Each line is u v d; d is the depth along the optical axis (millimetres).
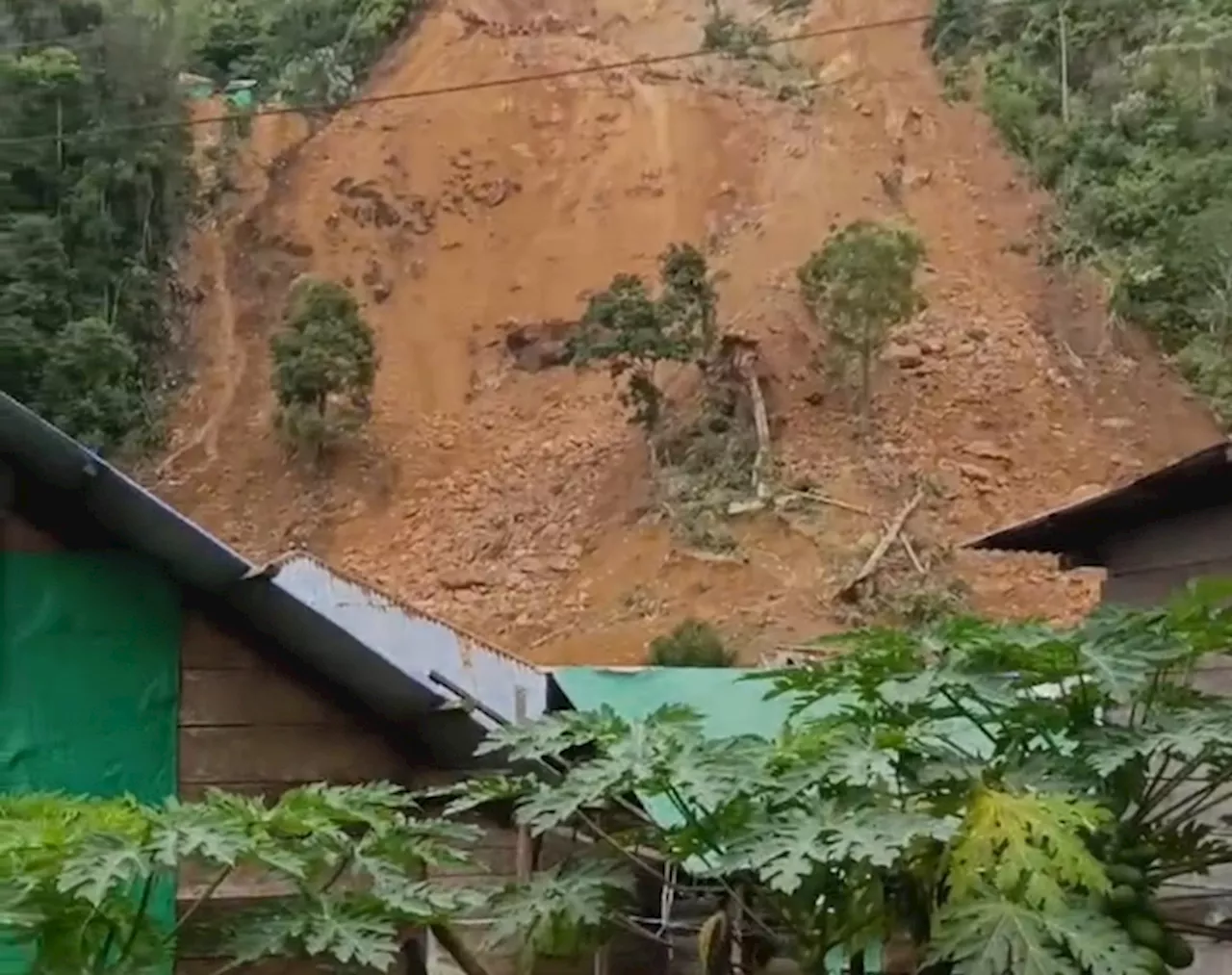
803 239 31422
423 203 34438
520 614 24297
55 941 3807
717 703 7242
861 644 4375
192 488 28344
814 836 3707
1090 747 3980
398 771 5672
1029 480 25578
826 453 26047
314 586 7758
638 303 28453
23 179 31328
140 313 31062
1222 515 6969
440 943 4848
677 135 35125
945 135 33719
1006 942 3492
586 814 4969
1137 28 33594
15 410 5145
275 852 3812
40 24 33312
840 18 37125
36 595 5398
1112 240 29953
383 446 28859
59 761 5363
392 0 38031
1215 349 27734
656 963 5762
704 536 24750
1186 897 5883
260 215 33812
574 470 27484
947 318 28797
